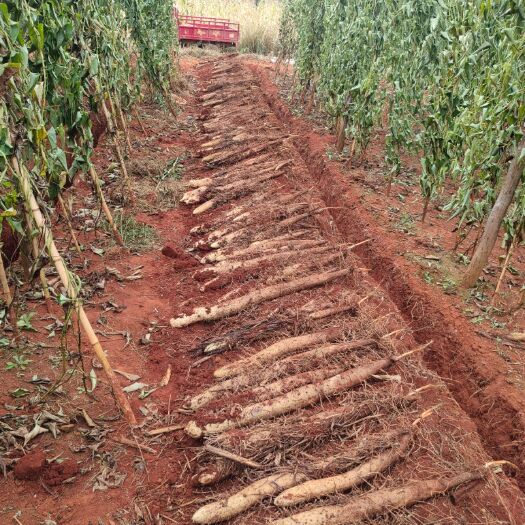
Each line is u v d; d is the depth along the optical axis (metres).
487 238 5.19
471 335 4.73
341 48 8.69
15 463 3.15
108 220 5.62
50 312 4.40
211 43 18.83
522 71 4.51
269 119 10.60
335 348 4.22
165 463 3.34
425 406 3.86
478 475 3.27
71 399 3.69
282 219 6.63
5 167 3.14
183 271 5.64
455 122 5.46
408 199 7.38
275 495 3.04
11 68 3.14
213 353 4.40
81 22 5.39
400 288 5.52
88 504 3.01
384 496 3.02
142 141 9.02
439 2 6.04
